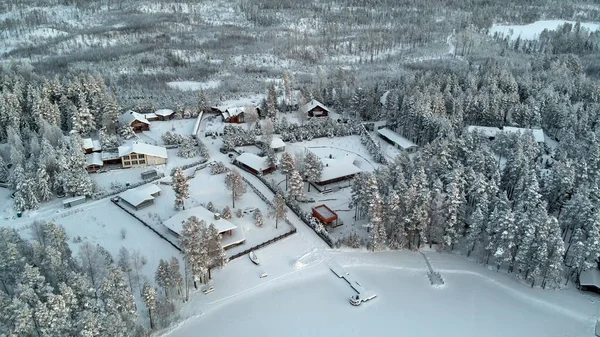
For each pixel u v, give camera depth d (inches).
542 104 5502.0
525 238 3090.6
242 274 3198.8
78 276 2436.0
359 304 2999.5
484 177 3622.0
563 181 3649.1
